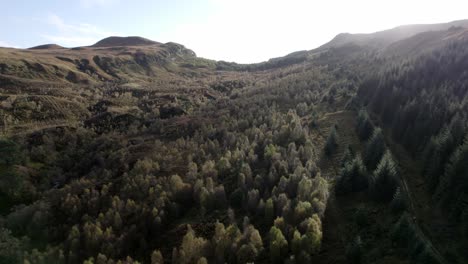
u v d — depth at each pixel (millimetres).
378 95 100062
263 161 74312
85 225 56812
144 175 73812
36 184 88625
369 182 59281
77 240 54500
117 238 54844
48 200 71688
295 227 48062
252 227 49688
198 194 64500
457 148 54875
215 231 51719
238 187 64938
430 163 61844
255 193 59094
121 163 85062
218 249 47688
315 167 66875
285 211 52312
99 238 54781
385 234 48875
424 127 72625
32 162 97438
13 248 53656
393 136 82125
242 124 97812
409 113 80188
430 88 92125
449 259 42719
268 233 51906
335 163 74000
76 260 52500
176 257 48594
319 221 49719
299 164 66438
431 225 49500
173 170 76312
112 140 104188
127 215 61656
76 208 64625
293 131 83875
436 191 54781
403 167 67875
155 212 59062
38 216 62781
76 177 89250
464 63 94375
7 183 83188
